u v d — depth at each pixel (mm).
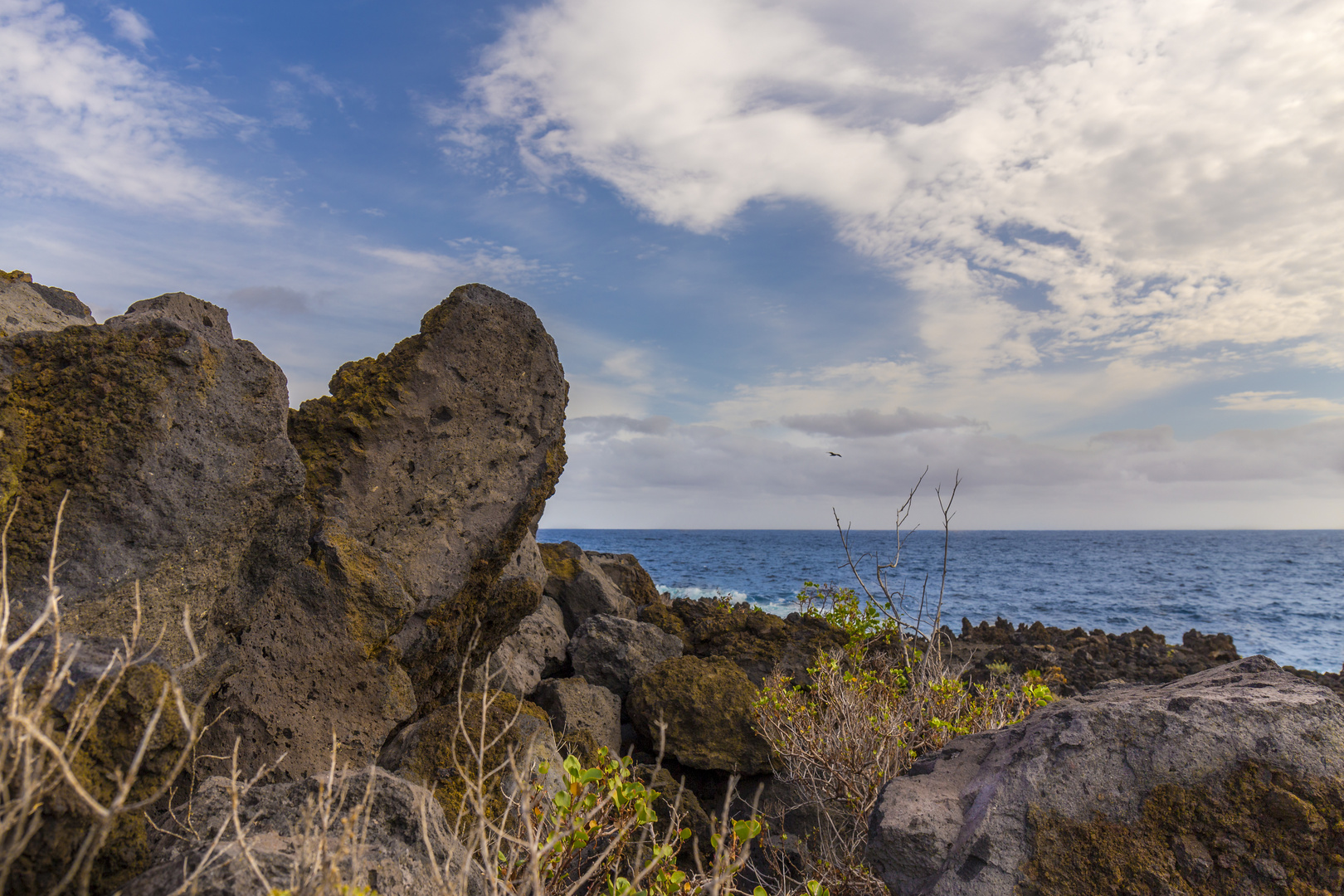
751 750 6508
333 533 4469
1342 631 24172
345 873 2250
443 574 5359
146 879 2230
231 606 4008
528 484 5883
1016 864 2939
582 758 5562
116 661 2492
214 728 3805
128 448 3416
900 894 3195
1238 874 2750
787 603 29203
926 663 6227
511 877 2891
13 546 3137
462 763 4066
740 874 4785
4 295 4844
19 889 2107
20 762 2068
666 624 10312
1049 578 44062
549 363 5918
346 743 4117
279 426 4020
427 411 5273
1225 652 14109
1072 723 3250
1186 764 2986
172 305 4262
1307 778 2852
